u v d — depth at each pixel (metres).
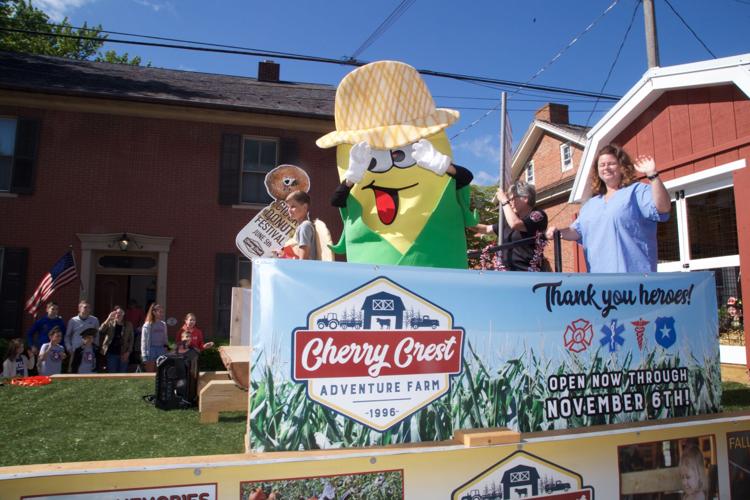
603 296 2.62
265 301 2.11
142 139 12.67
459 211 3.59
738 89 6.02
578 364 2.53
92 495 1.75
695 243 6.68
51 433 3.20
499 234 4.23
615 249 3.25
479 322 2.36
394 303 2.24
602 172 3.51
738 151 5.95
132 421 3.56
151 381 5.19
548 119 23.11
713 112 6.32
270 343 2.09
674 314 2.78
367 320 2.20
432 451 2.10
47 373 7.56
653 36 9.85
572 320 2.54
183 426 3.42
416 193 3.48
